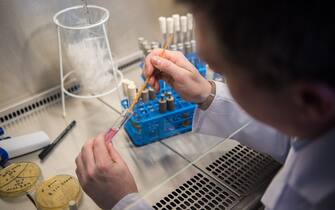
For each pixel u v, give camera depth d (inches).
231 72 15.8
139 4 47.2
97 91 40.2
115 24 46.1
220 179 30.0
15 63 38.8
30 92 41.3
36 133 35.5
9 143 33.7
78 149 34.7
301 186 19.1
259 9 13.0
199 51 16.7
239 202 27.8
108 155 26.7
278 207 20.7
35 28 38.9
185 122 36.4
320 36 12.8
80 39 36.4
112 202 25.1
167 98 34.4
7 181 29.8
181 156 33.4
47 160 33.4
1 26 36.3
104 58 38.4
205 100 32.9
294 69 13.4
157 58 32.7
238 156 32.6
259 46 13.5
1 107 39.4
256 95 15.7
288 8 12.7
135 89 34.4
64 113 39.8
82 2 40.9
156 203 27.5
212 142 34.7
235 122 32.4
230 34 14.0
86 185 25.8
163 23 41.0
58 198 28.0
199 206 27.4
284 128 17.1
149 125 34.0
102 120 38.9
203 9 14.7
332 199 17.7
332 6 12.6
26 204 28.8
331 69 13.3
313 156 18.4
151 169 31.9
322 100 14.0
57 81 43.1
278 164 31.5
